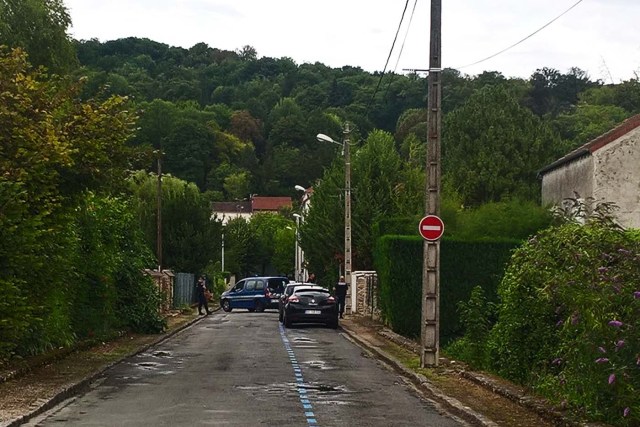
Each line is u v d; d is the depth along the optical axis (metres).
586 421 10.40
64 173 17.09
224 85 121.00
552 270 13.00
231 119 114.00
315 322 33.72
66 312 20.58
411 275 27.56
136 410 12.59
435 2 17.78
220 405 13.14
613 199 27.72
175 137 98.88
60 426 11.15
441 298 25.92
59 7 33.03
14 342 16.06
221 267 81.31
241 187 110.69
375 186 47.31
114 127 17.47
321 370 18.55
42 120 16.72
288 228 100.75
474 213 29.88
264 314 47.72
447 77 74.69
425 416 12.47
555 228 13.83
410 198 46.38
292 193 116.12
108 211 24.78
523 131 51.72
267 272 111.06
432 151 18.08
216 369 18.52
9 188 15.17
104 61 109.19
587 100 72.94
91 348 22.44
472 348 18.16
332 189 49.12
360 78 66.50
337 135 67.69
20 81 16.67
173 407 12.90
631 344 10.27
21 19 32.06
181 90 110.31
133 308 28.50
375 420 11.99
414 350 22.61
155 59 122.62
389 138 48.38
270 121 115.44
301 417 12.09
